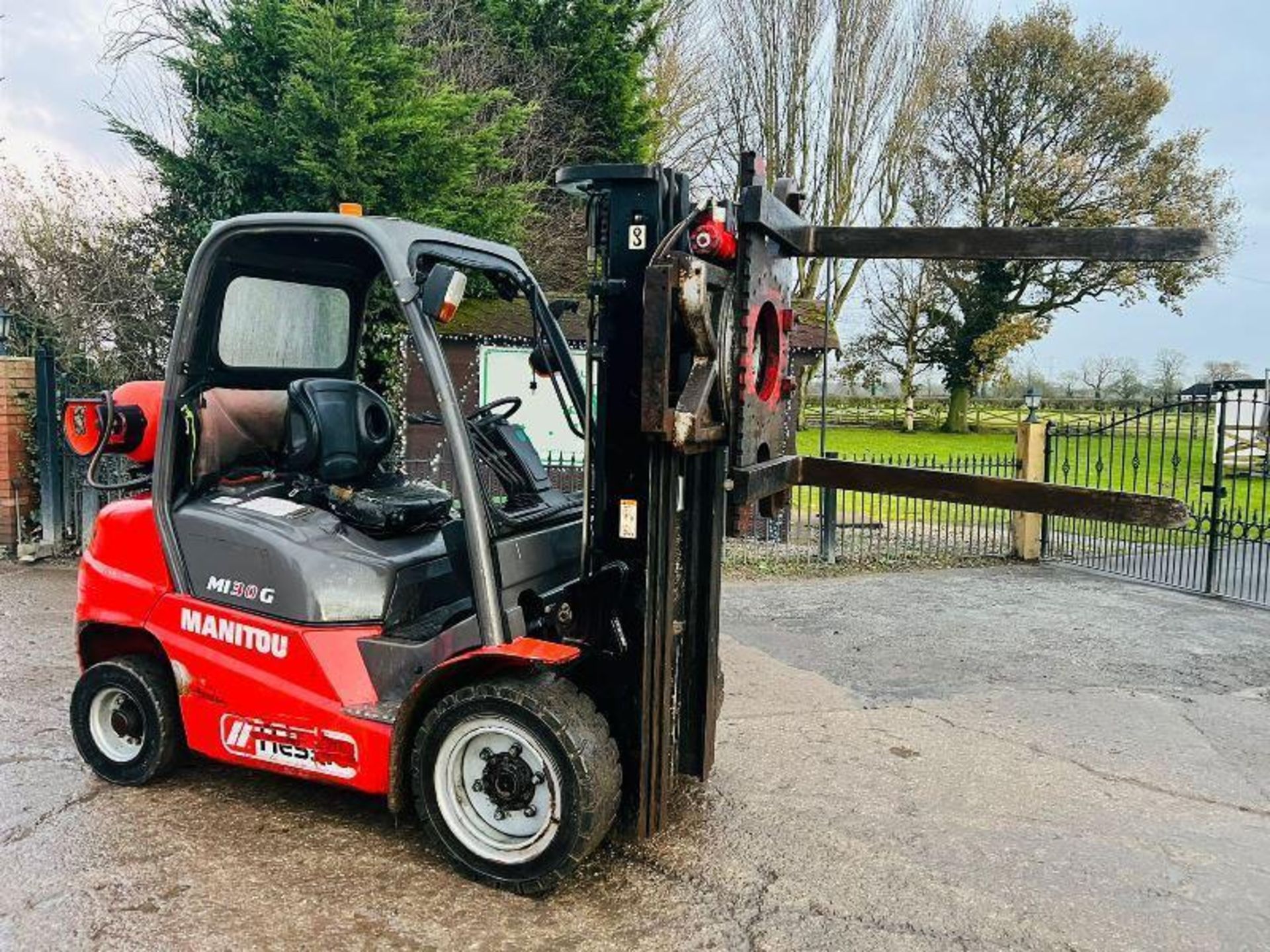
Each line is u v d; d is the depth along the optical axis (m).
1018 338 27.78
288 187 10.78
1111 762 4.76
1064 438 10.71
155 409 4.00
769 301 3.27
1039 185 27.47
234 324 4.03
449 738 3.32
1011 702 5.64
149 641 4.05
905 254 3.37
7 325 9.43
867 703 5.57
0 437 8.57
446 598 3.95
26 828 3.63
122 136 10.76
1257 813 4.22
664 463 3.26
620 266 3.33
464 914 3.15
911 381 29.88
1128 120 27.59
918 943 3.09
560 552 3.86
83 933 2.96
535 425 10.05
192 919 3.06
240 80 10.71
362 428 4.04
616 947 3.00
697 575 3.67
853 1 22.69
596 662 3.52
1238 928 3.26
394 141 10.65
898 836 3.86
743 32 22.97
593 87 16.78
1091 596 8.59
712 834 3.79
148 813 3.78
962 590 8.71
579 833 3.15
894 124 23.78
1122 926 3.24
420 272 3.51
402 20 11.44
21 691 5.21
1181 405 9.34
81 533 8.80
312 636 3.50
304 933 3.00
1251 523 8.86
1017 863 3.66
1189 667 6.45
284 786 4.05
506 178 15.95
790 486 3.72
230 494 3.93
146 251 11.46
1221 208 27.73
